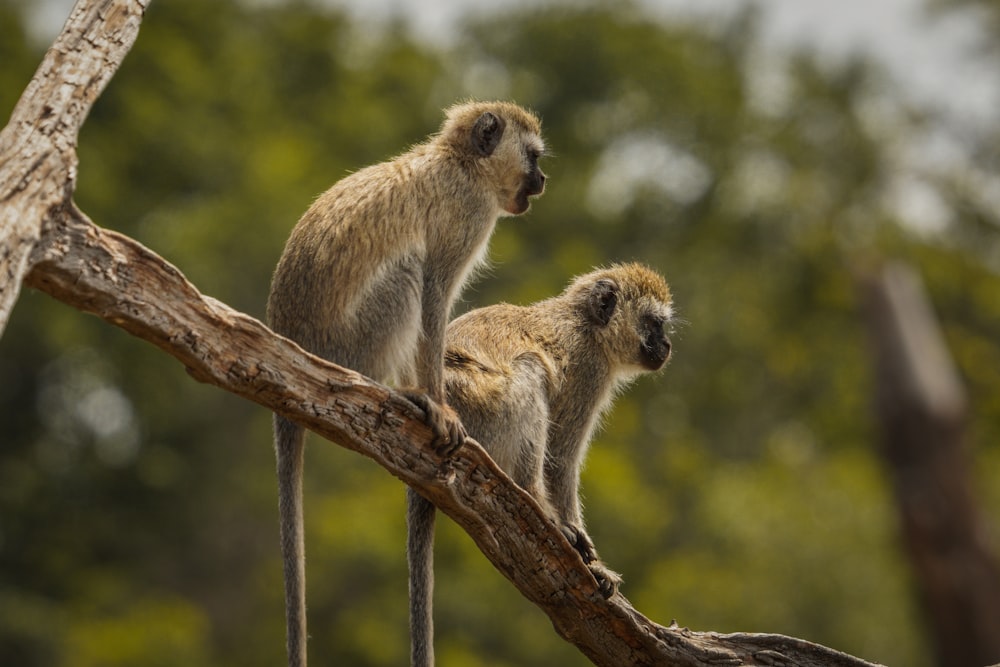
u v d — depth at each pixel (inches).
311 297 300.0
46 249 216.4
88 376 1160.8
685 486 1188.5
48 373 1173.7
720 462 1330.0
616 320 359.6
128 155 1190.3
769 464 1257.4
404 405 255.8
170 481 1136.2
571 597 281.9
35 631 1024.9
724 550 1069.1
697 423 1378.0
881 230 1417.3
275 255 1087.0
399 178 318.3
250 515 1138.0
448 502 267.3
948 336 1382.9
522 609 933.2
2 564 1124.5
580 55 1507.1
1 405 1176.2
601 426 380.2
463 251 328.2
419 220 318.7
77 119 219.1
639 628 287.0
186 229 1081.4
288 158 1177.4
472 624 919.0
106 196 1127.0
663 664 291.7
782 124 1540.4
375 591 983.0
